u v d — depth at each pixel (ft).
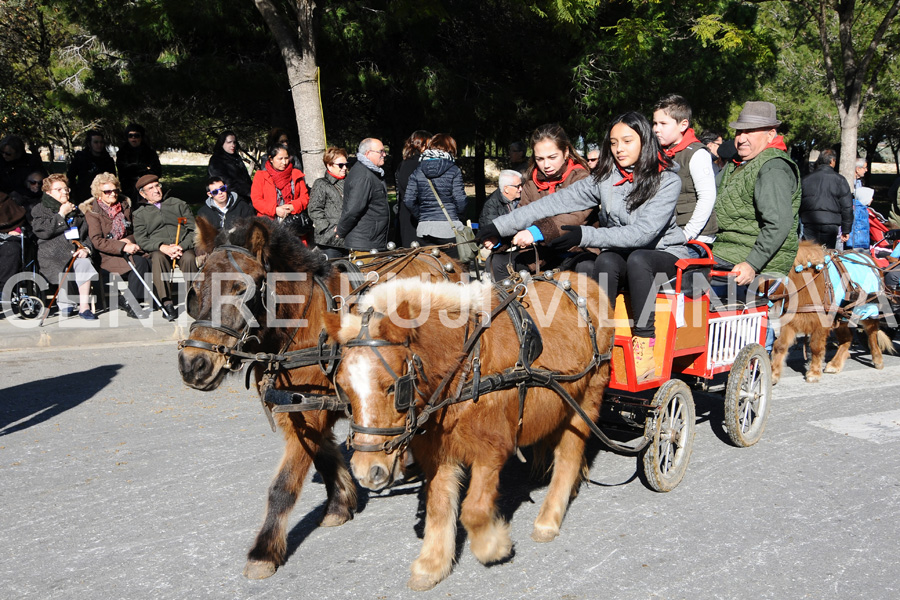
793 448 18.29
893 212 37.01
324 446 14.03
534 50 47.65
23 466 16.90
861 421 20.45
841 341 26.13
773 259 19.02
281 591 11.87
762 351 18.29
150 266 31.09
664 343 15.46
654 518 14.43
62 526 14.06
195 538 13.60
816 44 71.61
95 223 30.91
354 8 42.09
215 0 40.27
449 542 12.00
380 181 24.09
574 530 13.96
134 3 41.32
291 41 33.42
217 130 62.90
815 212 30.73
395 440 10.16
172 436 18.88
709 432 19.43
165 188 92.79
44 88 61.21
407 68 45.88
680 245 15.94
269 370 12.69
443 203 24.88
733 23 44.55
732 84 47.42
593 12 37.24
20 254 31.32
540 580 12.14
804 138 84.07
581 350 13.74
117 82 43.09
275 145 30.04
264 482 16.06
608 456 17.99
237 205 30.27
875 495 15.47
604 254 15.10
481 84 47.29
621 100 46.03
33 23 61.67
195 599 11.64
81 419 20.16
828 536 13.61
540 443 16.06
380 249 24.57
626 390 15.29
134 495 15.39
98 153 37.70
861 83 46.34
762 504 15.03
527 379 12.16
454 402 11.18
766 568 12.46
